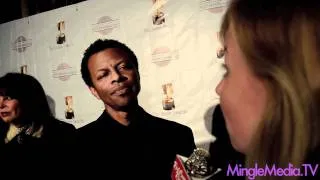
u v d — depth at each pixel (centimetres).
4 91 142
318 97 36
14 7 148
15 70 144
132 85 118
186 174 99
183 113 110
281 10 38
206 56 106
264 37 39
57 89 134
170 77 112
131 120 118
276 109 38
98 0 125
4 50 147
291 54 37
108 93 121
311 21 37
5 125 142
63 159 131
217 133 104
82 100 128
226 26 45
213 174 99
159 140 113
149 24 115
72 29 131
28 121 139
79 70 129
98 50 123
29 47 141
